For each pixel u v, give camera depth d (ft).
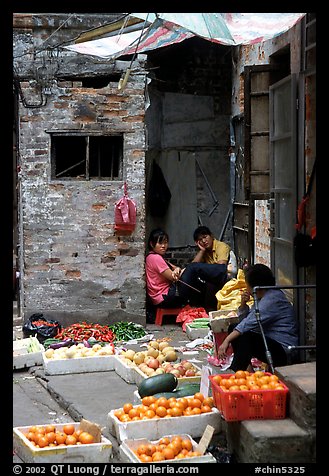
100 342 29.53
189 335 30.83
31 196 32.35
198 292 33.53
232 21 23.48
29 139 32.27
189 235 39.17
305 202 22.98
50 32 32.55
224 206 39.65
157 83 38.40
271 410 17.17
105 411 21.17
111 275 32.83
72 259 32.63
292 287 20.43
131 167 32.76
